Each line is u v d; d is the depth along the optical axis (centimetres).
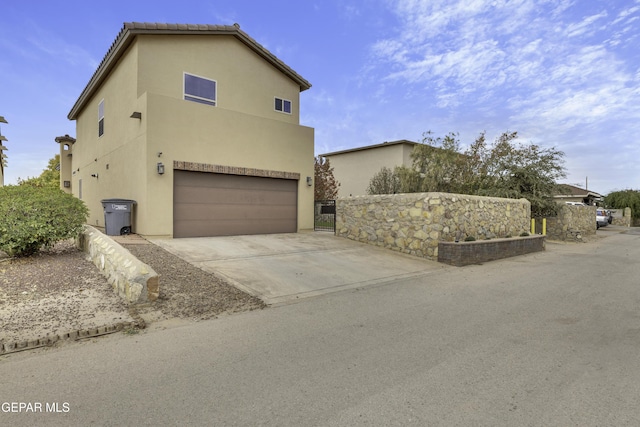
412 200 1074
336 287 700
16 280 611
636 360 372
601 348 404
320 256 970
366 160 2561
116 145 1305
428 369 349
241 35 1348
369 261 955
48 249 841
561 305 588
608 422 263
